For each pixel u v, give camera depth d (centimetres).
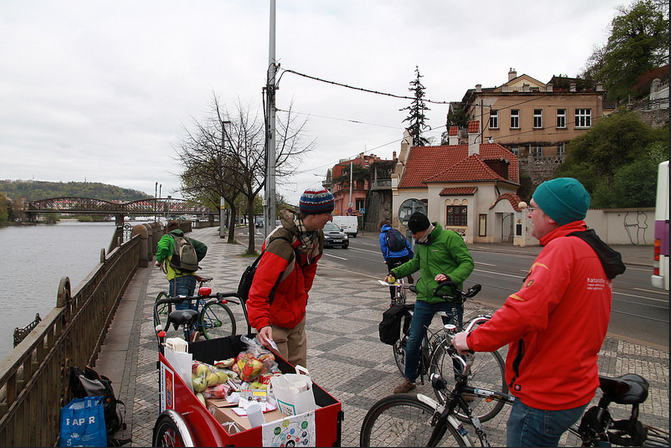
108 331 687
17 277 1922
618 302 1005
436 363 425
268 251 307
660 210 859
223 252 2167
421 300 441
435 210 3431
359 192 5862
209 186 2408
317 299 959
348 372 512
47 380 315
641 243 2630
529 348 212
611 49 4706
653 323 795
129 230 1488
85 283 472
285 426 226
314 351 588
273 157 1448
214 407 256
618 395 235
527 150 4459
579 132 4409
